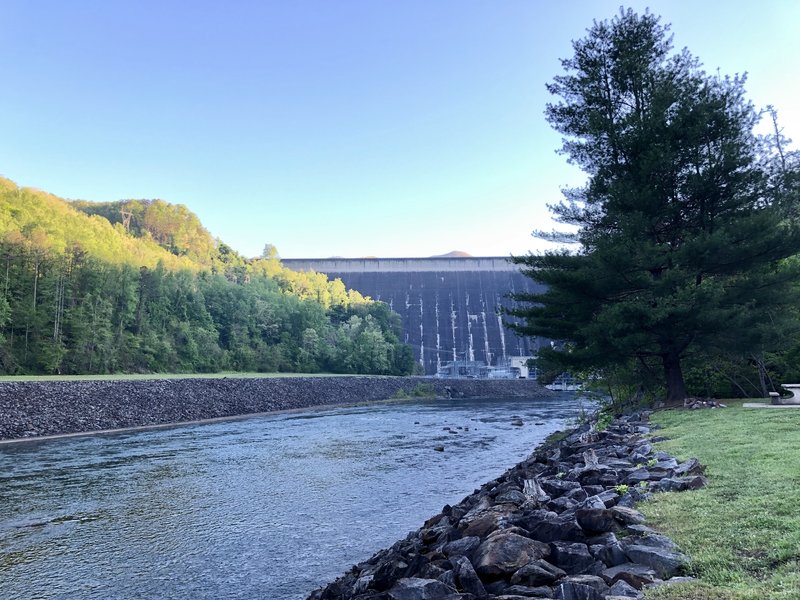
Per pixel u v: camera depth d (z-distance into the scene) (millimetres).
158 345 89938
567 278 26250
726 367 31562
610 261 24938
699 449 13898
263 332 119625
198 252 153125
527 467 18469
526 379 133000
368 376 102188
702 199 26656
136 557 15359
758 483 9820
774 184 26578
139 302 93625
